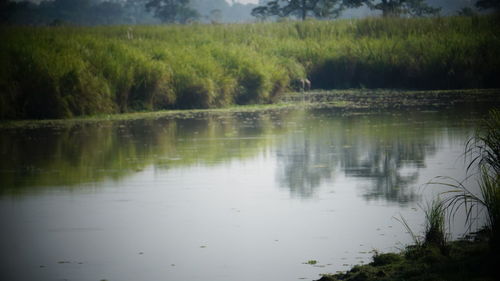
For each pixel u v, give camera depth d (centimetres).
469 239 1647
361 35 8269
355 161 2855
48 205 2188
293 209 2070
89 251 1709
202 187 2417
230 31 8244
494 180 1686
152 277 1515
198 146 3375
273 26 8862
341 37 8150
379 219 1927
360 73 7044
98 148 3356
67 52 5081
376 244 1695
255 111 5144
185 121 4522
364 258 1598
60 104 4716
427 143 3250
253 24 9125
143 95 5222
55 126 4312
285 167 2766
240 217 1995
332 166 2758
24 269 1585
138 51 5534
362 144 3300
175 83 5378
